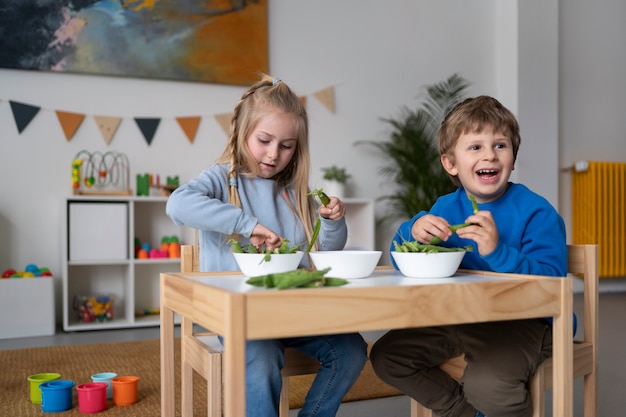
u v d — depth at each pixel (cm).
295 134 130
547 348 113
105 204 318
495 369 108
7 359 240
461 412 121
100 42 338
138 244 343
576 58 446
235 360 75
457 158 131
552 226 123
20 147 330
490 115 127
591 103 450
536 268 114
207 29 358
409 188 392
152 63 347
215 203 117
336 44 389
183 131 356
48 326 300
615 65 458
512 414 109
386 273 113
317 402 115
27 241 331
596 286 125
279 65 377
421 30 408
